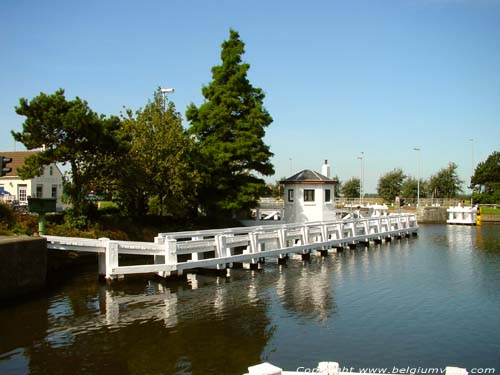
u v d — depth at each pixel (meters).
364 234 31.86
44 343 10.89
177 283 17.77
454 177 81.62
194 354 10.30
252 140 33.53
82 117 21.62
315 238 26.89
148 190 28.61
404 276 19.77
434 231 44.38
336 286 17.62
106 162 24.09
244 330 12.04
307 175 35.69
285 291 16.70
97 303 14.55
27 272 15.41
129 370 9.40
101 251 17.05
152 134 28.80
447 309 14.27
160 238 19.05
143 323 12.55
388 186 81.31
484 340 11.38
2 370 9.34
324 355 10.32
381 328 12.31
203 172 31.50
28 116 21.83
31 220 22.25
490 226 51.34
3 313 13.27
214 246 19.94
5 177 43.25
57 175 46.41
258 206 36.59
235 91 34.38
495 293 16.45
